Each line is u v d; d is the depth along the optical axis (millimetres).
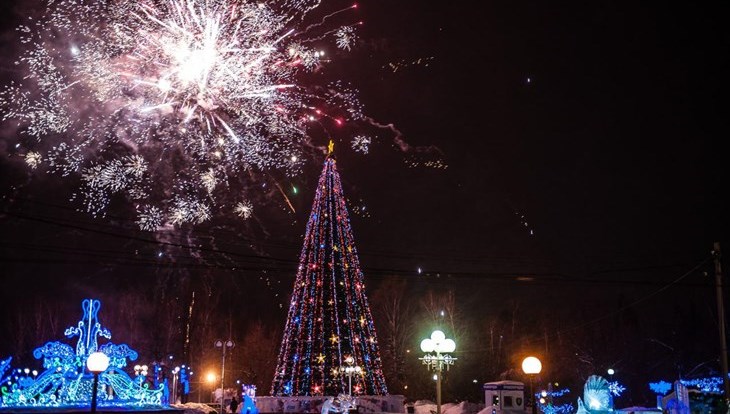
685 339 55094
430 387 53656
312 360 37969
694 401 19031
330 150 39844
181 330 52281
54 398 24234
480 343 56594
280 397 37812
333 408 31547
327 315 38219
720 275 22391
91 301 25875
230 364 58219
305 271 39094
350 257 39125
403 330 54344
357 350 38594
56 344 24484
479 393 54844
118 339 50531
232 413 38406
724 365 21578
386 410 38375
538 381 52031
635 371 56719
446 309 55219
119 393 26734
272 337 62375
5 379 22906
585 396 22406
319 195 39406
